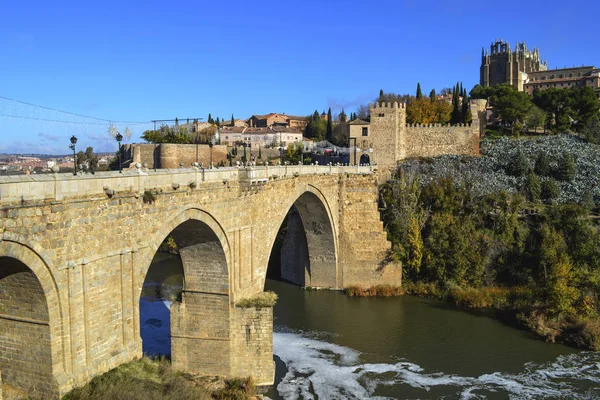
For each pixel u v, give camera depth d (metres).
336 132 175.25
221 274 42.19
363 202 75.69
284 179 53.84
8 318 26.73
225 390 40.41
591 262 65.69
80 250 27.31
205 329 43.03
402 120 114.38
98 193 28.34
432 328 60.06
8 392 27.05
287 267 81.81
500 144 111.62
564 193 88.62
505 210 79.50
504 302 65.88
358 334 58.31
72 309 27.03
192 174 36.72
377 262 75.31
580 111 126.25
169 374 35.56
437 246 73.69
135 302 31.97
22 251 23.77
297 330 59.81
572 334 55.44
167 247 98.88
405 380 46.94
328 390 44.81
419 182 94.94
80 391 26.80
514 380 46.88
